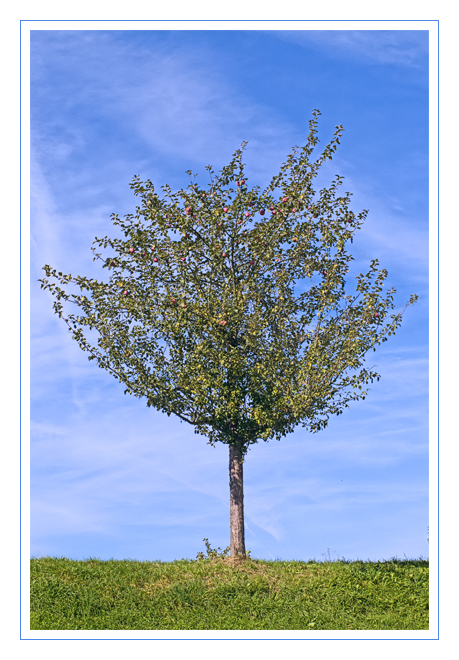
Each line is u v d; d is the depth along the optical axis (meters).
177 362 11.97
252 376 11.34
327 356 11.06
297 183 11.79
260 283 11.98
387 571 11.70
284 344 11.48
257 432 11.77
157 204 11.43
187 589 10.63
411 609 10.08
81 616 9.72
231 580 10.96
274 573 11.50
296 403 10.82
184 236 11.62
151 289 11.87
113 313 11.88
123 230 11.66
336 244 11.62
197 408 11.86
